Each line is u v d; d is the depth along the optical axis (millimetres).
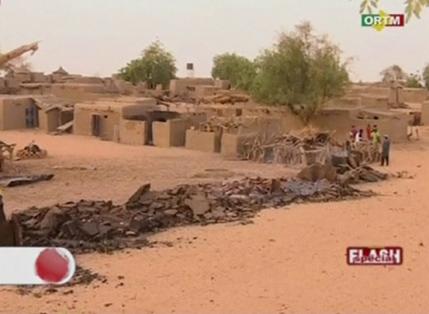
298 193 26250
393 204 24750
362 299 12977
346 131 48375
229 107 53219
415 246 17719
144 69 105562
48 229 18359
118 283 14109
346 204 24719
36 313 11914
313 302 12805
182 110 49562
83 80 88000
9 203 24531
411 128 56594
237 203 23906
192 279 14523
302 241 18422
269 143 39875
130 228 19297
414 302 12781
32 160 37719
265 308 12367
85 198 25891
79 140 49062
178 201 22656
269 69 49781
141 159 38844
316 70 48750
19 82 76625
